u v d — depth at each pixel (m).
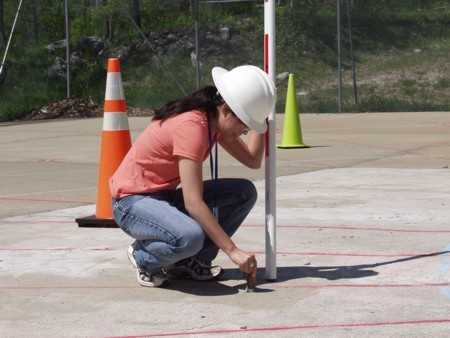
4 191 10.05
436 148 13.96
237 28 30.17
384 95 26.55
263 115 5.18
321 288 5.42
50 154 14.20
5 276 5.89
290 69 28.61
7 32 29.56
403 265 5.99
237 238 7.01
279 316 4.84
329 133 17.11
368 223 7.58
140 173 5.37
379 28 30.84
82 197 9.49
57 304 5.19
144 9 31.12
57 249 6.74
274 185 5.51
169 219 5.19
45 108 25.03
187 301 5.20
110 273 5.93
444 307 4.96
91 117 24.33
